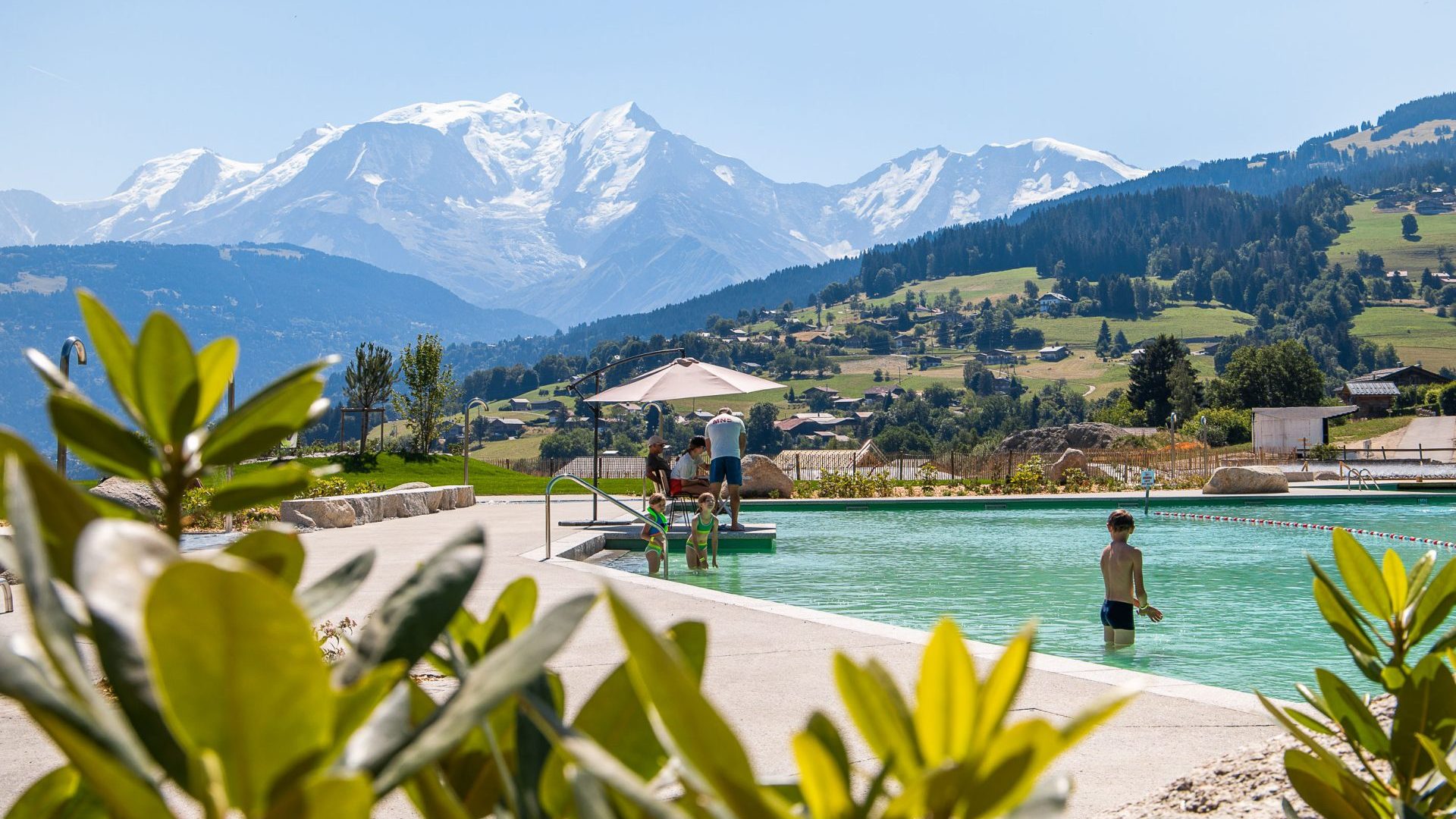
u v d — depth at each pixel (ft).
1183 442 186.39
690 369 71.67
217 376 3.06
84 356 43.16
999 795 2.41
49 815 3.44
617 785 2.40
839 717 18.65
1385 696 13.14
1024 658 2.58
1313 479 121.39
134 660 2.18
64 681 2.15
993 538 64.64
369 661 2.77
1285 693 25.70
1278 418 219.00
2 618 27.81
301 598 3.15
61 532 2.60
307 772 2.19
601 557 54.85
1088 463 119.14
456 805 2.76
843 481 98.43
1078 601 40.50
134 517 2.96
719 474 60.64
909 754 2.67
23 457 2.59
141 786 2.15
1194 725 17.81
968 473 127.65
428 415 140.15
